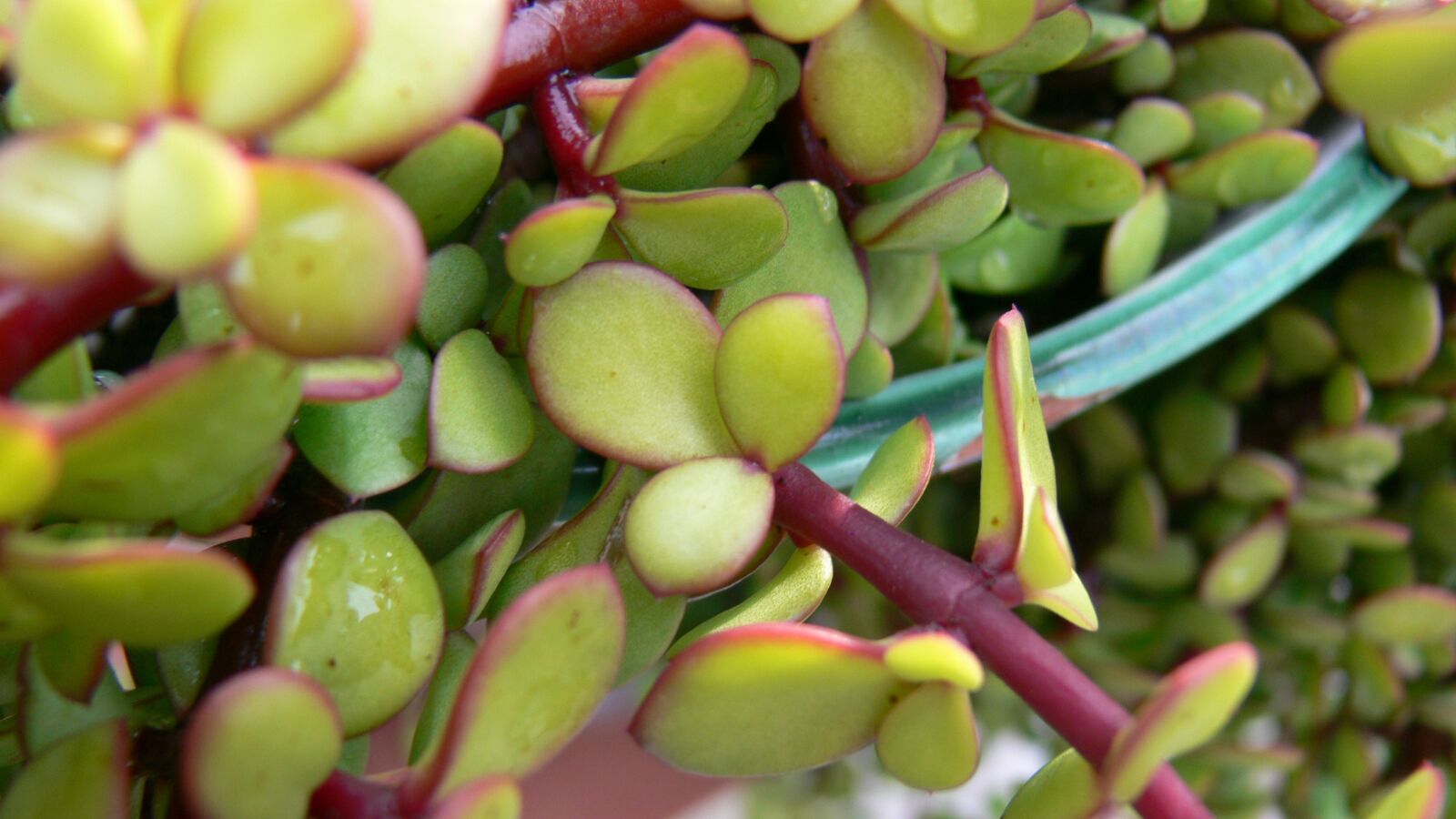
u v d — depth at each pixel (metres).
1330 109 0.26
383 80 0.17
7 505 0.16
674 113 0.18
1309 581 0.30
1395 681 0.29
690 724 0.18
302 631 0.18
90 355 0.21
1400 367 0.27
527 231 0.18
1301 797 0.30
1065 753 0.18
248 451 0.17
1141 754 0.17
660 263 0.19
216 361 0.16
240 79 0.16
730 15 0.19
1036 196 0.23
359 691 0.18
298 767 0.17
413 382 0.19
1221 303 0.24
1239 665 0.17
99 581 0.16
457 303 0.20
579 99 0.19
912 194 0.21
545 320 0.19
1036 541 0.18
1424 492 0.30
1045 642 0.18
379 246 0.16
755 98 0.20
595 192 0.19
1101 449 0.29
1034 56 0.22
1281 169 0.24
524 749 0.17
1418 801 0.18
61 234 0.16
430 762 0.17
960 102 0.22
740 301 0.20
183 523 0.18
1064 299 0.26
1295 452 0.28
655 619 0.19
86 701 0.18
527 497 0.20
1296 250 0.24
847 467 0.22
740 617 0.19
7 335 0.16
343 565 0.18
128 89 0.16
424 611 0.18
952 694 0.18
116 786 0.17
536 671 0.17
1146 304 0.24
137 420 0.16
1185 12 0.24
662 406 0.19
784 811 0.41
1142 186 0.22
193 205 0.15
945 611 0.18
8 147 0.16
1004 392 0.18
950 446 0.23
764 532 0.18
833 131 0.20
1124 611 0.30
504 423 0.19
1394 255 0.27
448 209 0.19
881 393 0.23
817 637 0.18
